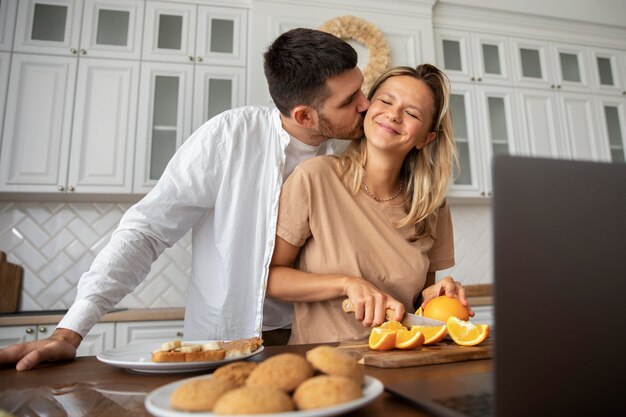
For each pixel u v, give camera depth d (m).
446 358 0.65
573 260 0.38
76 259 2.52
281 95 1.19
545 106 2.99
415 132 1.10
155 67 2.45
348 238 1.07
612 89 3.13
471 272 3.00
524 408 0.35
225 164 1.21
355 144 1.23
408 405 0.44
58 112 2.33
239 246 1.20
